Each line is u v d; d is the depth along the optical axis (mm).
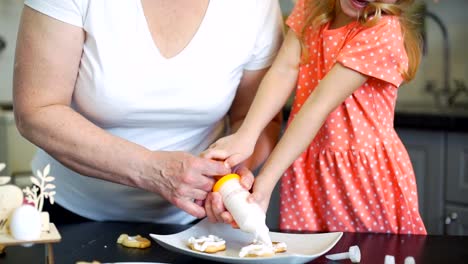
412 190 1472
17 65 1247
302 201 1505
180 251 1084
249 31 1355
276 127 1511
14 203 1012
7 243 941
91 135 1231
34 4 1218
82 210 1462
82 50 1272
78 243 1191
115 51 1258
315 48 1449
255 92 1479
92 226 1330
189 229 1210
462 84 3094
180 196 1220
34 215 964
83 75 1280
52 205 1467
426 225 2469
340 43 1405
